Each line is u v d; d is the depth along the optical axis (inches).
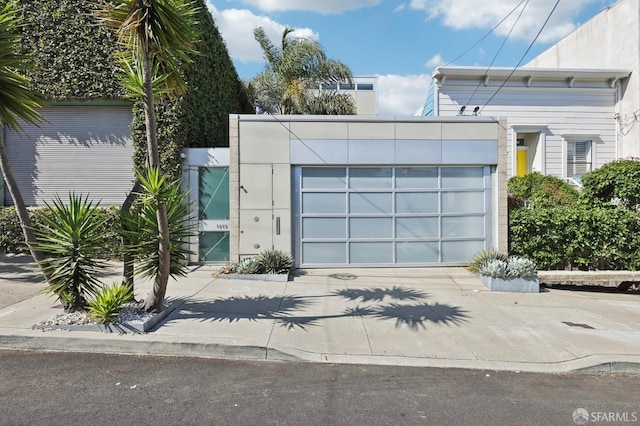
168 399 148.9
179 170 407.2
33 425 129.1
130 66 229.6
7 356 186.2
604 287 391.9
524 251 396.5
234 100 618.5
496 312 267.3
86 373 170.2
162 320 227.5
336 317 247.0
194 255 409.7
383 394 157.9
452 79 562.3
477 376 177.3
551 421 140.8
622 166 400.5
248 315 243.4
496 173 406.9
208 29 490.6
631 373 187.0
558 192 466.6
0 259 383.6
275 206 390.9
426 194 407.8
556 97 569.9
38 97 217.9
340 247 403.9
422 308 270.8
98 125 437.1
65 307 222.1
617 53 591.8
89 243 217.9
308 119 392.2
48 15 411.2
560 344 212.2
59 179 436.8
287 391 158.4
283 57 628.4
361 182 403.9
